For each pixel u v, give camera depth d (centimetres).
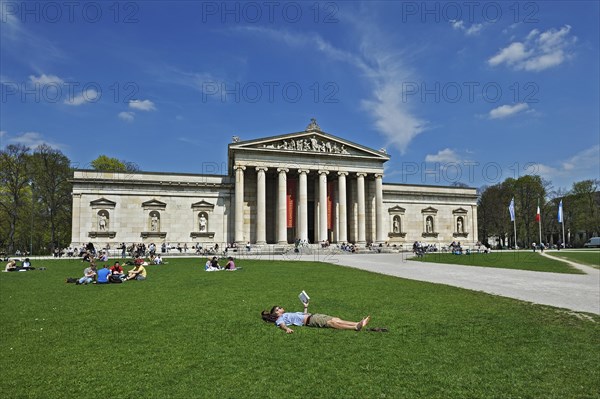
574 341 1197
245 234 8000
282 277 2961
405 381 888
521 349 1114
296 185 8181
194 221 7919
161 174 7850
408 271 3566
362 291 2189
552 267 4047
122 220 7550
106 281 2630
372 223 8600
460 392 834
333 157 8112
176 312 1602
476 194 10025
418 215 9494
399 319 1469
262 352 1081
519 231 11694
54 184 8275
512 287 2447
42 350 1106
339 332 1288
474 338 1220
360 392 832
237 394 822
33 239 8988
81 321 1448
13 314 1581
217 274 3228
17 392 835
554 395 823
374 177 8488
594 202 11600
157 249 7638
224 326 1362
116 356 1054
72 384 876
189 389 845
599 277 3066
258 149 7675
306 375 920
